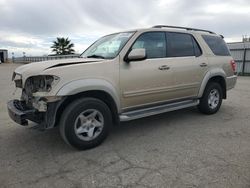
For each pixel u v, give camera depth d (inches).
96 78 161.3
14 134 194.4
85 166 141.2
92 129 163.8
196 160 145.9
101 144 172.6
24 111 156.7
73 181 125.4
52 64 157.5
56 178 128.6
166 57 200.8
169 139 181.2
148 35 192.5
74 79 153.5
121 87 173.6
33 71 157.2
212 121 224.8
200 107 241.9
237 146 166.7
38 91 155.3
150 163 143.2
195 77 220.1
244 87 449.4
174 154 154.9
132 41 181.9
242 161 144.0
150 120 228.7
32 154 158.1
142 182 122.8
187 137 184.9
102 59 174.1
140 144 172.2
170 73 199.3
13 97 346.3
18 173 134.1
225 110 265.7
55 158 151.9
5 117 242.7
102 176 129.6
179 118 234.5
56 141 179.5
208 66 230.8
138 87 182.2
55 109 151.6
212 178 125.2
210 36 244.7
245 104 296.4
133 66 178.9
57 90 148.1
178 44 211.6
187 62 212.2
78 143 158.6
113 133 195.3
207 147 165.3
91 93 165.2
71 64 158.4
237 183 120.3
